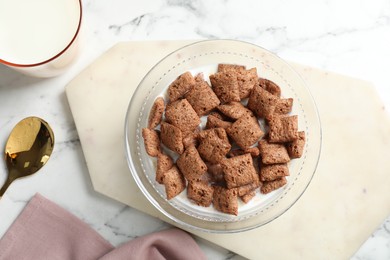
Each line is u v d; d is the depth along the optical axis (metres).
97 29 0.44
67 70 0.44
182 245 0.41
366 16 0.44
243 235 0.42
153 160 0.39
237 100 0.37
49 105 0.44
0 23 0.40
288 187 0.39
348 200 0.42
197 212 0.39
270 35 0.44
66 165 0.43
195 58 0.41
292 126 0.36
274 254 0.42
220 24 0.44
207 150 0.36
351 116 0.43
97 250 0.42
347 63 0.44
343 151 0.43
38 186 0.43
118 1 0.44
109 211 0.43
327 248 0.42
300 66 0.43
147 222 0.43
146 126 0.40
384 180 0.42
